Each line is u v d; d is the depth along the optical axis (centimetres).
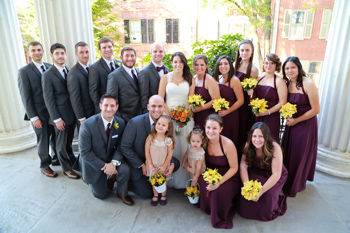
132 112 338
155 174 296
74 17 369
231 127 341
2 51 406
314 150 324
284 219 285
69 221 282
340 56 339
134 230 269
